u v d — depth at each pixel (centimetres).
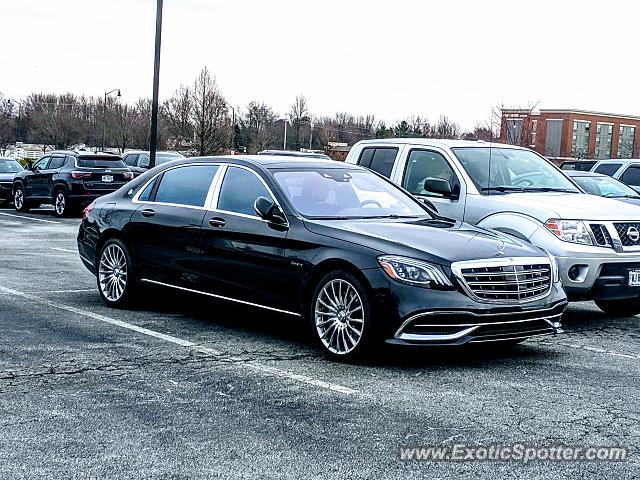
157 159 2959
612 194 1527
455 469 444
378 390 591
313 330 690
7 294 958
